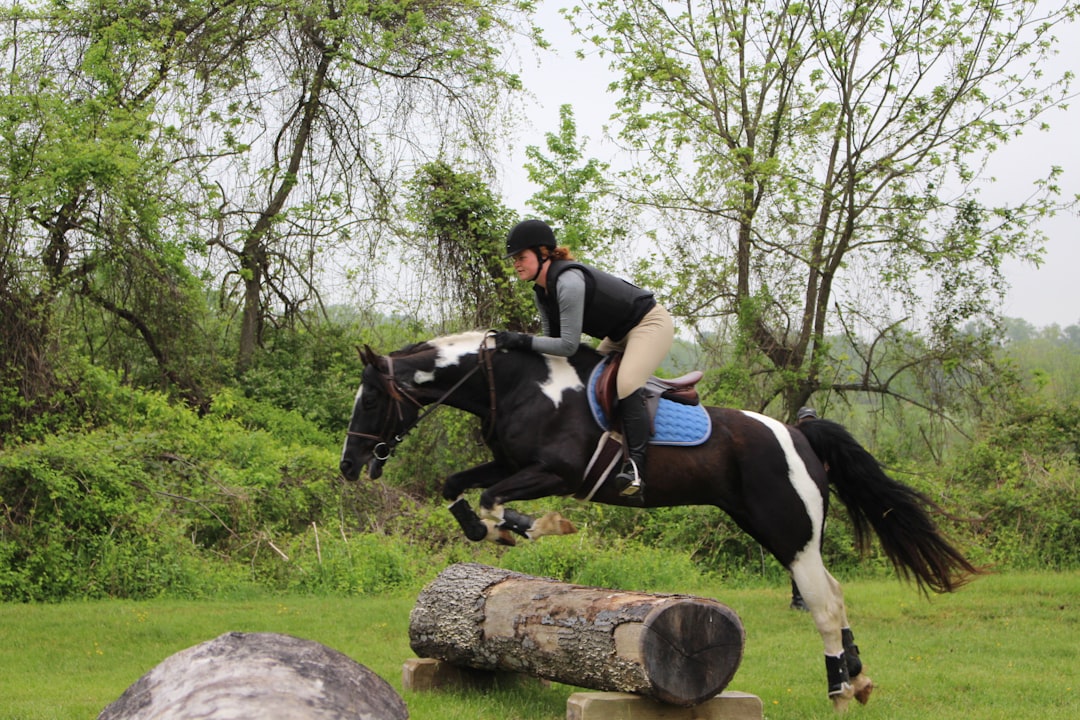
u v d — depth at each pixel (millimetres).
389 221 21891
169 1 21234
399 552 13500
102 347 19359
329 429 21828
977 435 19594
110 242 16938
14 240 14984
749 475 6586
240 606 11195
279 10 21641
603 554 13742
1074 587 12961
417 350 6629
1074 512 16359
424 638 6840
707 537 15633
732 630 5555
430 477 18703
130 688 3668
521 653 6160
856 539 7207
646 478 6379
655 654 5344
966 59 18859
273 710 3348
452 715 6008
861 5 18812
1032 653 9070
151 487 13297
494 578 6746
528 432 6324
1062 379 27594
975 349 20234
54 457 12609
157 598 11914
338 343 23812
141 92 19703
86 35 19906
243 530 13859
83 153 15586
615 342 6527
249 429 20000
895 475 17609
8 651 8383
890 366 20828
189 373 20438
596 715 5438
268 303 23328
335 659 3768
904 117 19297
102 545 12258
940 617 11164
